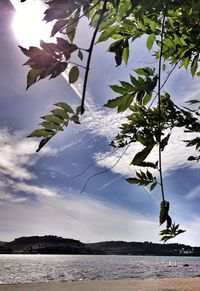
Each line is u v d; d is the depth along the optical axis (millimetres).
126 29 1033
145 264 173125
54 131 804
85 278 68125
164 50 1201
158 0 802
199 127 1307
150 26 1111
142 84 935
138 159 925
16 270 112375
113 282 35000
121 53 991
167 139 1033
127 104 928
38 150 794
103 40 872
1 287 29062
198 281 36469
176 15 1151
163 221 875
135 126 1299
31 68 703
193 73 1259
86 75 743
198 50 1199
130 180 916
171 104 1330
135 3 790
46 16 713
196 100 1324
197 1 948
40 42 689
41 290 27141
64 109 805
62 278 71375
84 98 762
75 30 746
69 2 730
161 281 36844
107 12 871
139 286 31422
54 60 708
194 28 1145
